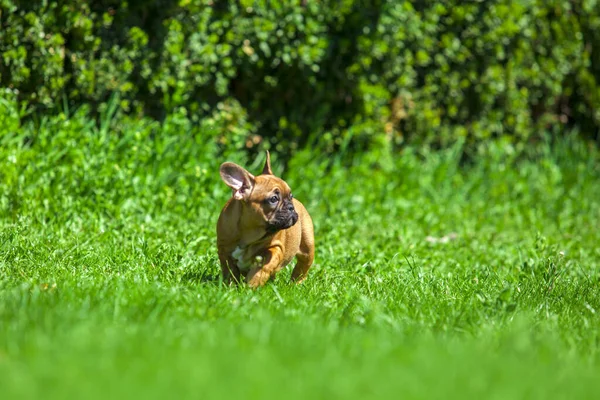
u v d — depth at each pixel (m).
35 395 5.52
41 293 8.36
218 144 17.53
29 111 14.71
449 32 20.61
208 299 8.80
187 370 6.12
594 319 9.50
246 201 10.19
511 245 15.46
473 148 21.69
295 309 8.70
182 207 14.66
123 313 7.90
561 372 6.95
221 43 17.20
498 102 21.98
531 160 22.75
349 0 18.45
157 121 16.58
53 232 12.27
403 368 6.60
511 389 6.29
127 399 5.54
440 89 20.83
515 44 21.78
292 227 10.80
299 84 18.55
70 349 6.55
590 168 22.61
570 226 18.25
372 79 19.30
